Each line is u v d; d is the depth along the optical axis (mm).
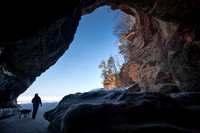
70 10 5152
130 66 13000
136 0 6648
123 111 1511
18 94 7898
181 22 4988
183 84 5578
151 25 8195
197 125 1177
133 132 1147
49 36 5094
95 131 1309
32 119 5676
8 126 3910
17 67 5801
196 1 4211
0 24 3373
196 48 4758
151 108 1492
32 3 3574
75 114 1673
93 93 3400
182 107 1540
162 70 7543
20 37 3916
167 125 1156
